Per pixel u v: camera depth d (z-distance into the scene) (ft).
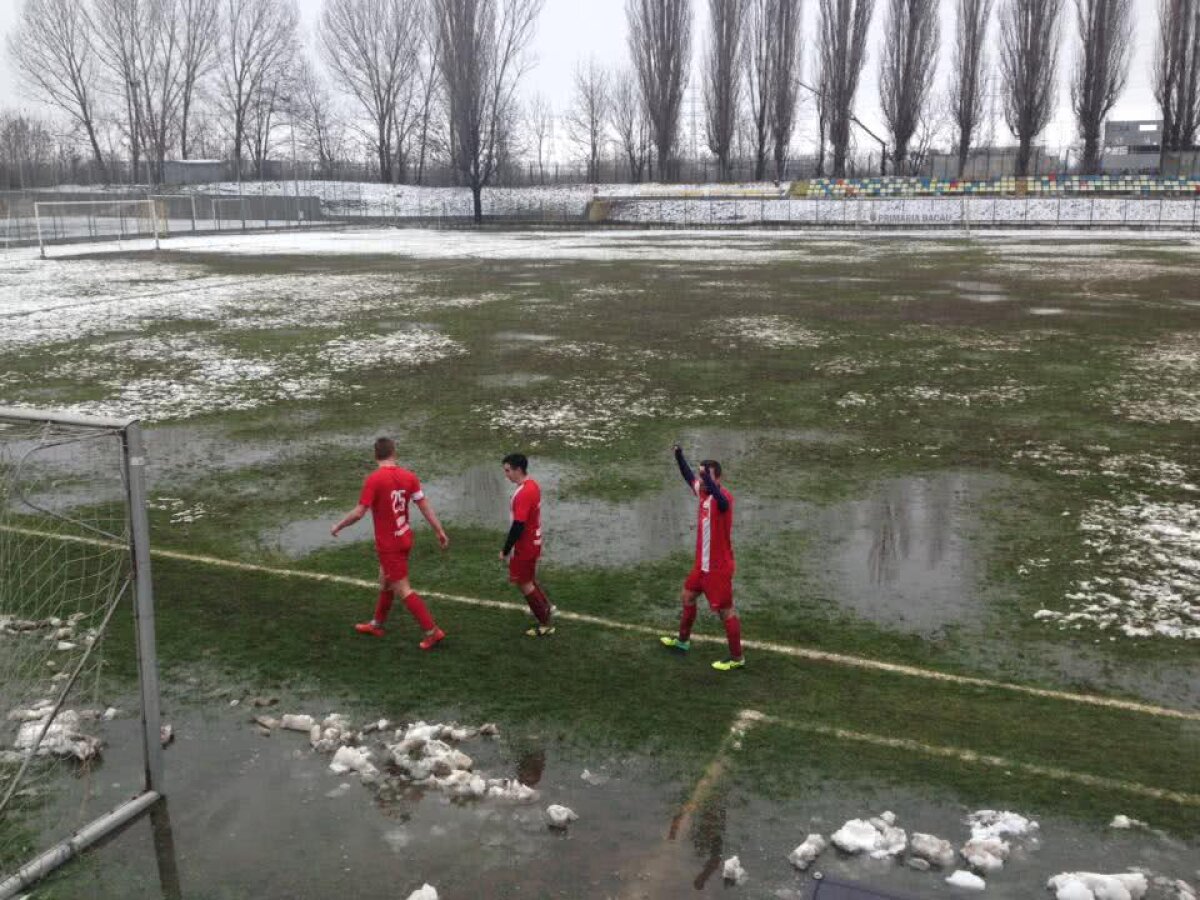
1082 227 223.51
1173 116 256.32
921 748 18.60
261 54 284.41
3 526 27.89
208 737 18.94
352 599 25.73
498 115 250.78
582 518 32.58
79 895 14.53
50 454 38.93
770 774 17.67
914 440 42.50
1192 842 15.79
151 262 134.10
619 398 50.93
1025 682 21.38
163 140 282.56
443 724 19.35
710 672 21.71
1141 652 22.88
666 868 15.15
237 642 23.12
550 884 14.79
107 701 20.20
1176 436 42.91
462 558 28.86
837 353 63.72
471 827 16.19
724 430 44.37
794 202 251.80
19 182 258.37
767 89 273.75
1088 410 47.96
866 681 21.36
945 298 93.09
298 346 66.23
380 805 16.80
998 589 26.58
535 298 93.50
